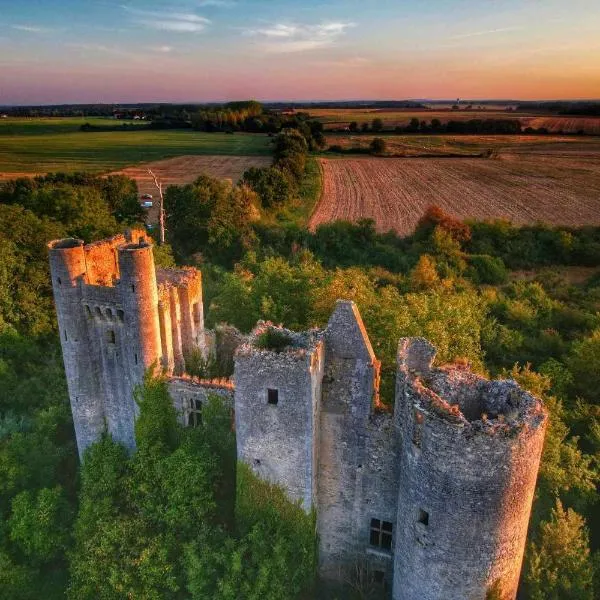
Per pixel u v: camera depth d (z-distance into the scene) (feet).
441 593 87.04
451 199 422.41
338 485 107.24
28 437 134.72
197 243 332.60
